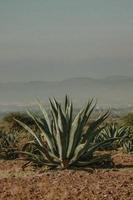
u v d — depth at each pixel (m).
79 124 11.45
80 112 11.63
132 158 13.83
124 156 14.42
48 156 11.48
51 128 11.67
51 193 8.55
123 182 9.31
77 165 11.60
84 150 11.51
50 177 10.21
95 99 11.94
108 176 10.19
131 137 17.91
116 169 11.36
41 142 11.97
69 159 11.44
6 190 9.05
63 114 11.59
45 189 8.92
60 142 11.32
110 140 12.05
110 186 8.94
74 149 11.43
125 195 8.20
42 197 8.39
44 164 11.56
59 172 10.97
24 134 22.95
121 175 10.30
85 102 11.81
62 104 12.01
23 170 11.40
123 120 31.12
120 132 18.22
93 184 9.16
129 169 11.34
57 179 9.88
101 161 12.05
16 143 18.62
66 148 11.38
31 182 9.70
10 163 12.88
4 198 8.45
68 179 9.85
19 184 9.54
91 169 11.09
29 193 8.68
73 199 8.05
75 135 11.39
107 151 16.20
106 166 11.91
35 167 11.74
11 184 9.60
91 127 11.80
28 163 11.60
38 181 9.80
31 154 11.73
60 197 8.23
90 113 11.75
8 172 11.23
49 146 11.71
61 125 11.32
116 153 15.44
